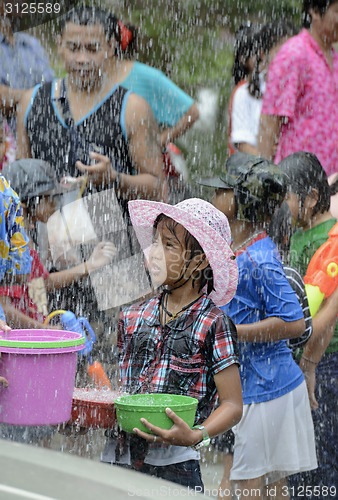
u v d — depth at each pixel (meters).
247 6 17.33
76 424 5.97
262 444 7.64
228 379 5.86
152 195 10.41
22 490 2.96
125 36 11.46
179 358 5.97
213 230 6.00
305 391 7.98
